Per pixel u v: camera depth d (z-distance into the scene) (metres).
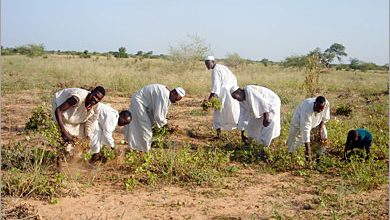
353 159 8.20
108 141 7.78
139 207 6.13
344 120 13.16
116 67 29.23
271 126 8.98
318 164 8.23
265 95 9.05
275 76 28.03
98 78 21.86
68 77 22.83
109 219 5.69
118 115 7.95
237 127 10.35
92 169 7.47
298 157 8.09
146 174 7.43
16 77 22.58
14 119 11.63
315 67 17.97
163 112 8.05
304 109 8.23
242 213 6.05
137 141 8.22
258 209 6.21
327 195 6.80
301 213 6.10
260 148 8.91
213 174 7.45
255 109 8.91
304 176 7.81
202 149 8.66
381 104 15.97
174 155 7.55
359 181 7.29
